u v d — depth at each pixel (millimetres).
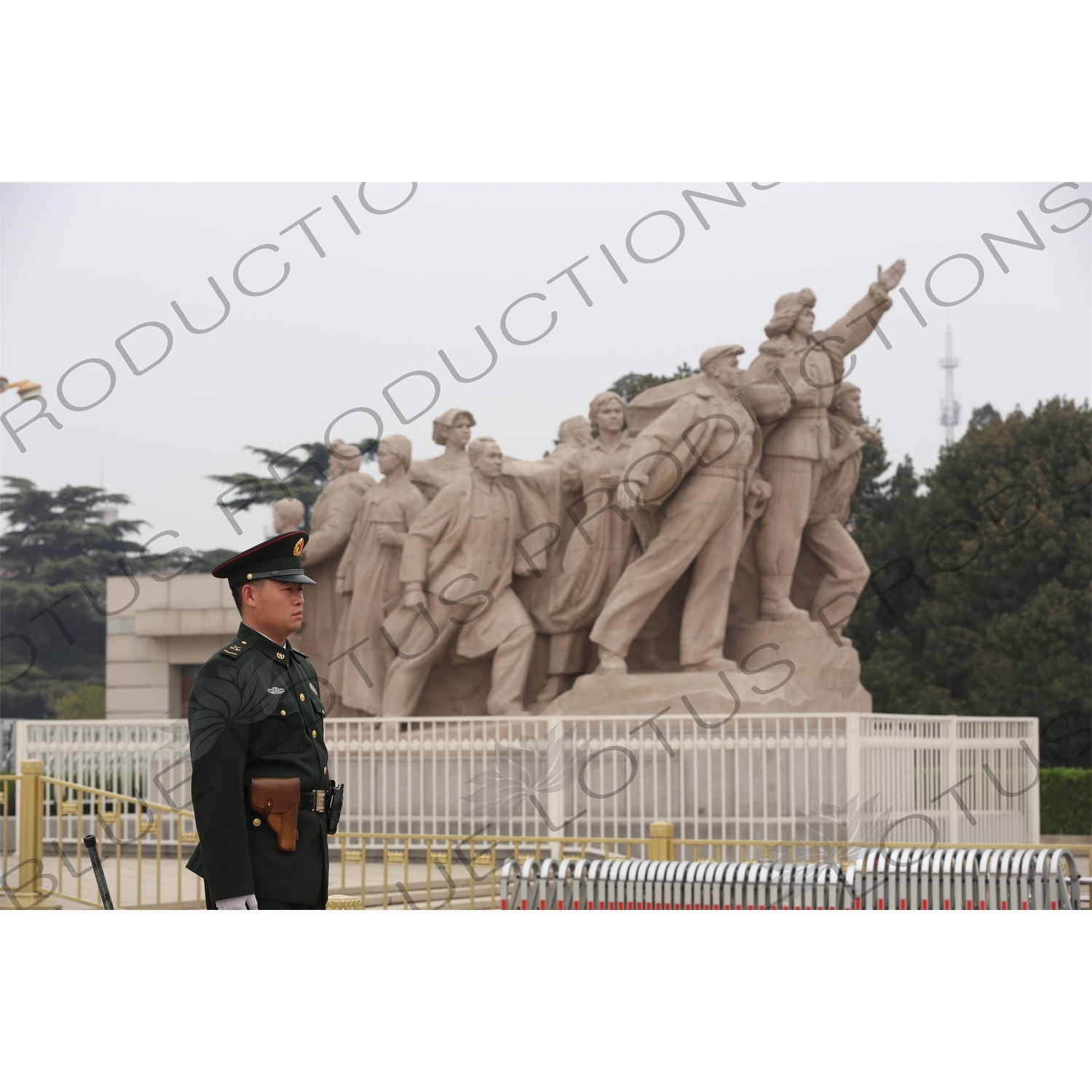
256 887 5664
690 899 8266
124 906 10836
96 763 16109
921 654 34875
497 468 17438
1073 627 31766
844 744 13984
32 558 39250
